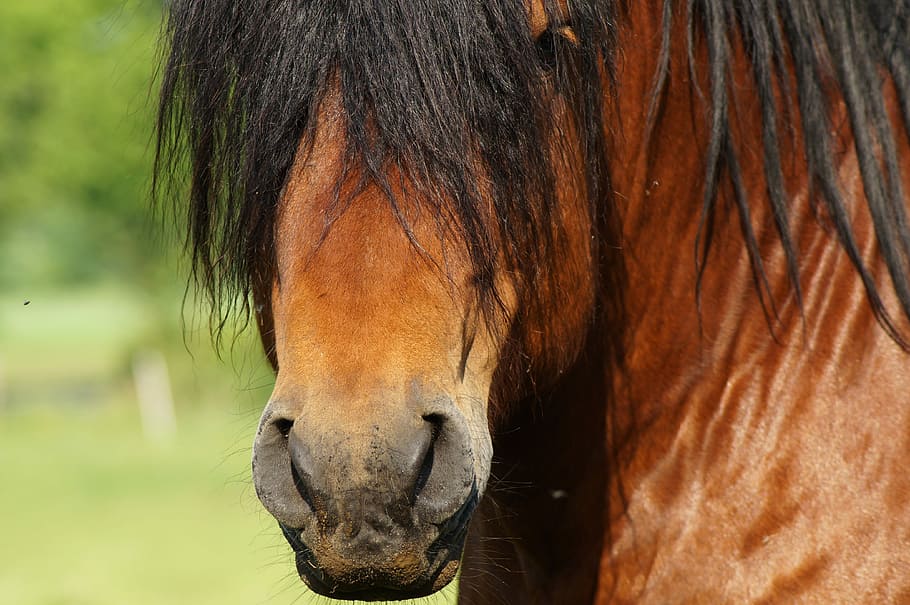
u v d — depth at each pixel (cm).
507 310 356
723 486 399
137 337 3925
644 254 413
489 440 343
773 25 403
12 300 9919
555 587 434
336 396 312
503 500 441
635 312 415
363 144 328
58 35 3853
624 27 402
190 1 375
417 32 329
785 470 389
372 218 329
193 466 2512
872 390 386
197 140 376
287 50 338
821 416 390
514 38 341
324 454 306
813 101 399
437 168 329
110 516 1928
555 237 370
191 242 418
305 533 316
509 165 343
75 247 9369
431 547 322
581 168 379
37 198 4034
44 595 1334
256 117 346
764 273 400
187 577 1444
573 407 423
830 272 401
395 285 325
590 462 422
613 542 415
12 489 2211
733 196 408
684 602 396
